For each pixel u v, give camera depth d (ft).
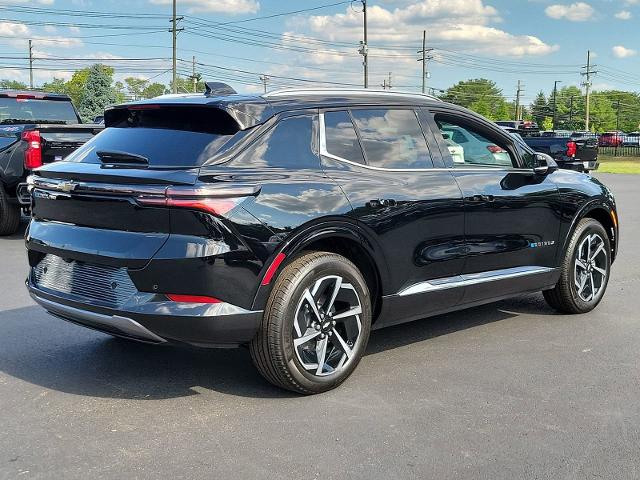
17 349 16.34
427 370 15.15
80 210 13.10
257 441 11.55
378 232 14.29
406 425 12.23
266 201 12.64
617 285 23.95
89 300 12.87
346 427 12.13
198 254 11.88
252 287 12.45
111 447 11.30
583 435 11.90
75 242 13.09
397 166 15.21
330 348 13.99
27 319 18.94
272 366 13.01
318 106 14.40
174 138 13.41
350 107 14.93
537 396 13.69
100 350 16.35
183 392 13.74
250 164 12.94
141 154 13.25
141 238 12.25
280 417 12.53
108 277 12.67
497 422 12.41
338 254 14.01
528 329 18.51
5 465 10.66
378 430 12.01
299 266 13.11
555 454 11.17
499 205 16.90
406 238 14.87
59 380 14.35
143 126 14.30
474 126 17.30
